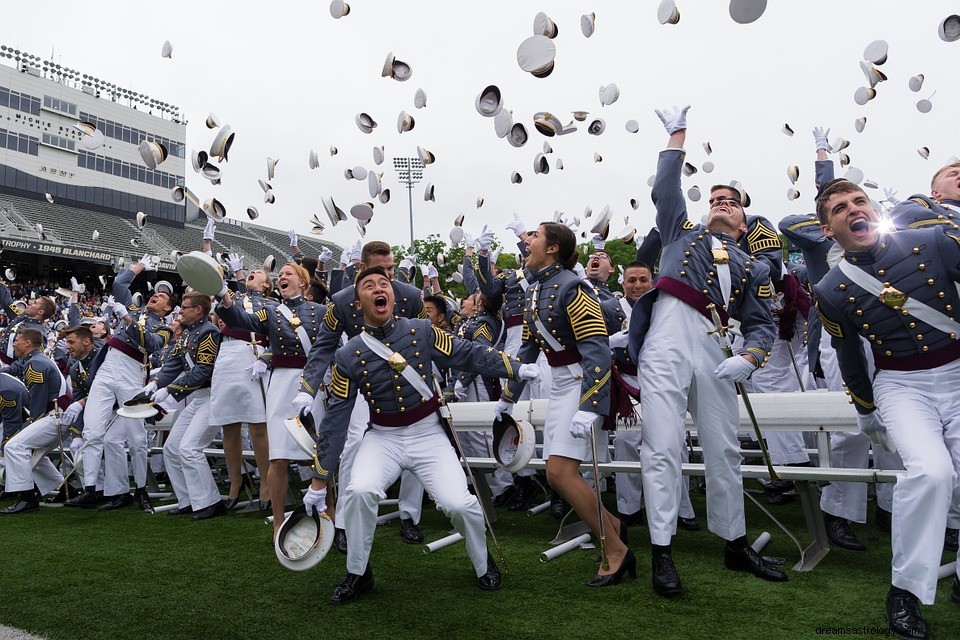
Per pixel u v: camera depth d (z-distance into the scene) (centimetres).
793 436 491
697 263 330
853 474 330
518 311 636
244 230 4894
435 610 309
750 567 338
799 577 333
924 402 277
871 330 287
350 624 296
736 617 284
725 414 330
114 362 624
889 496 412
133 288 3947
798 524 439
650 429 325
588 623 285
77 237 3866
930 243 277
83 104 4316
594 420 324
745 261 339
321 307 509
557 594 323
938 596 306
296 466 735
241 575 377
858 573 336
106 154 4406
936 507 256
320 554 320
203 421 562
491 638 274
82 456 613
